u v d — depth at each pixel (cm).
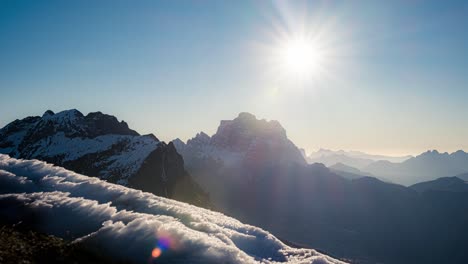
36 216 2166
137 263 1930
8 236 1714
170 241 2186
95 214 2417
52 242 1820
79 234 2134
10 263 1401
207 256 2152
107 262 1834
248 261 2291
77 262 1697
